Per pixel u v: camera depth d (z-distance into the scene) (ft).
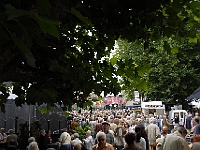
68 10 7.82
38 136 37.68
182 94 94.79
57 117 61.93
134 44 13.71
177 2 11.17
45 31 4.42
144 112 103.55
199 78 93.35
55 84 10.42
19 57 8.52
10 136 34.63
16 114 47.91
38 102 10.07
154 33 12.18
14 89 12.57
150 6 11.23
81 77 10.84
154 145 35.81
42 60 10.07
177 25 11.52
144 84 13.80
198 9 11.26
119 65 13.73
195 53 85.05
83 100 13.61
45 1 4.68
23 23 4.37
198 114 47.78
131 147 21.90
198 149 26.53
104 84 13.56
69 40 12.51
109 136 40.27
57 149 41.63
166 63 90.68
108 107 221.87
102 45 13.52
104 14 11.07
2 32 4.35
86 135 45.80
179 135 25.50
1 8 4.45
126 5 11.21
